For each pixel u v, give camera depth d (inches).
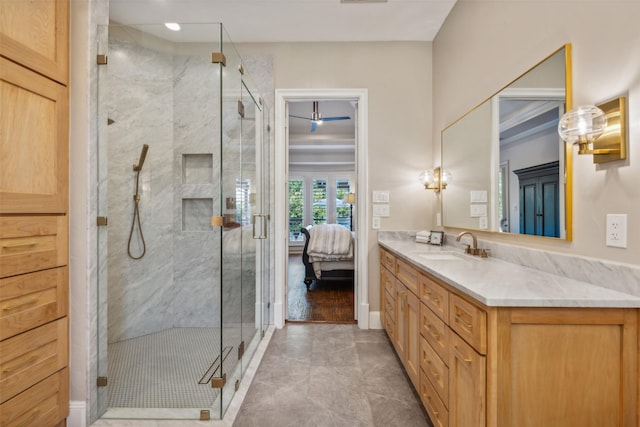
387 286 97.6
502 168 68.6
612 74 42.6
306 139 247.9
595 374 38.9
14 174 48.1
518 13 63.2
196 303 103.0
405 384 75.8
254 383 76.2
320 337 104.2
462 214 87.7
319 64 112.8
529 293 40.3
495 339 38.5
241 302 84.3
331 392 72.5
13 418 48.1
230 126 80.4
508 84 66.3
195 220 103.7
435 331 56.4
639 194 39.0
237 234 83.0
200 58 99.3
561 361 39.0
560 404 38.9
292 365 85.0
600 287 43.6
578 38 48.4
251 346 93.0
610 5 42.9
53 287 55.2
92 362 60.9
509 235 66.5
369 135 113.3
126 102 99.4
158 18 98.7
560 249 52.2
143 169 102.3
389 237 112.7
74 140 59.3
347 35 109.1
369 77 113.2
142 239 102.1
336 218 306.8
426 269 59.8
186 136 103.2
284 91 112.6
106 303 64.8
